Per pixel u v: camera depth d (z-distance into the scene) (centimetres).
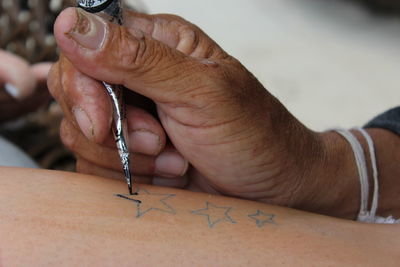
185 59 94
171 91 95
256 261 85
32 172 101
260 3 513
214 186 118
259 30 468
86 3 96
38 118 203
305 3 512
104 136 101
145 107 113
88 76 100
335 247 91
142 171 114
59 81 106
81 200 92
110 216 89
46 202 90
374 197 125
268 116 103
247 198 117
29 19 208
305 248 90
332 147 121
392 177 130
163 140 108
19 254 80
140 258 82
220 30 461
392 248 92
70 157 203
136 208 93
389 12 495
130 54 89
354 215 127
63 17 86
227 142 102
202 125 100
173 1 496
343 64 425
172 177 117
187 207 97
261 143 104
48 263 79
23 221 85
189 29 114
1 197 90
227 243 88
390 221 126
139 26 112
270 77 405
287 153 108
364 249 91
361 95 388
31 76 168
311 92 389
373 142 129
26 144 197
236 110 98
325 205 122
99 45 88
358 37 462
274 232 93
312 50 441
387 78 409
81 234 84
